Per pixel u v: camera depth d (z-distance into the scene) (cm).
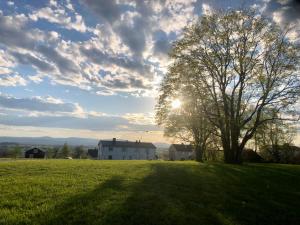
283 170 2836
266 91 3706
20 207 992
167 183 1598
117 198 1164
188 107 4269
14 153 13425
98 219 903
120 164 2702
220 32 3797
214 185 1666
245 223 1019
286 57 3612
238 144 3881
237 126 3781
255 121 3862
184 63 3816
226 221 1008
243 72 3778
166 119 4812
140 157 13700
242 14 3741
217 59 3794
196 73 3750
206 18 3794
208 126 4525
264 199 1415
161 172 2033
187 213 1045
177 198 1252
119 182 1527
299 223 1099
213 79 3916
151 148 13888
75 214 939
